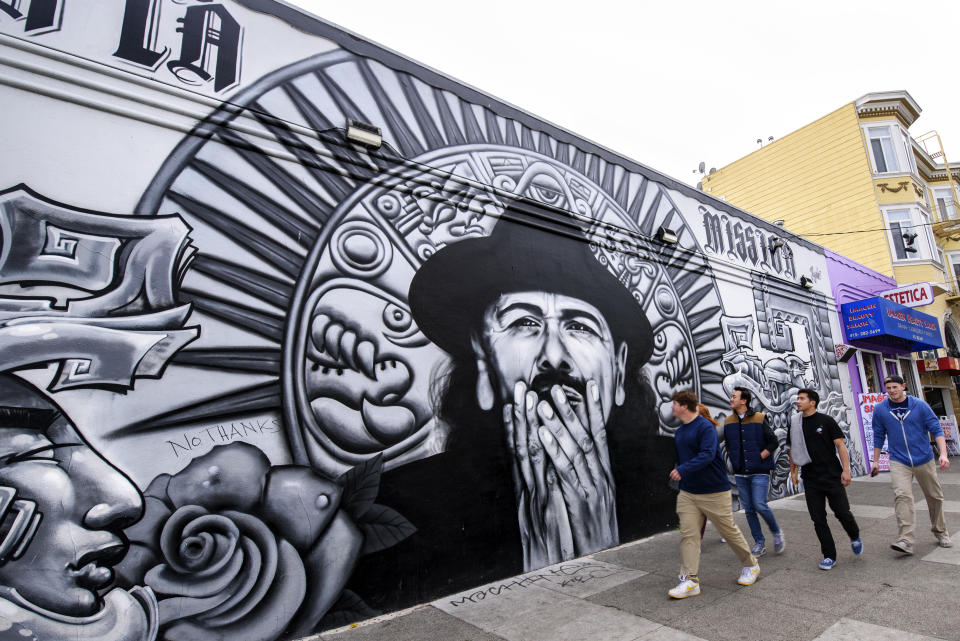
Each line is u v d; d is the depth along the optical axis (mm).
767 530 6590
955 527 6160
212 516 3490
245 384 3801
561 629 3709
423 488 4602
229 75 4164
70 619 2924
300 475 3924
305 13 4723
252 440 3752
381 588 4160
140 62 3742
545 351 5945
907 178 17953
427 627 3844
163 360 3492
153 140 3715
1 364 2959
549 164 6656
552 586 4695
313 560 3861
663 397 7312
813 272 12039
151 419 3381
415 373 4777
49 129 3324
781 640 3367
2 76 3217
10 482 2883
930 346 14492
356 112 4887
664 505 6859
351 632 3797
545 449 5648
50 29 3426
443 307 5137
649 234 7906
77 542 3014
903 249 17625
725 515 4305
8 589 2791
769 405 9398
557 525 5543
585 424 6148
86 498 3082
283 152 4328
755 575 4484
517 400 5531
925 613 3668
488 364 5371
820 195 19391
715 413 8117
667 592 4375
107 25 3648
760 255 10367
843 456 5008
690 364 7949
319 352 4211
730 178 22750
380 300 4680
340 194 4613
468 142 5789
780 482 9203
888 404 5582
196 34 4043
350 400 4305
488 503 5016
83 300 3275
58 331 3160
